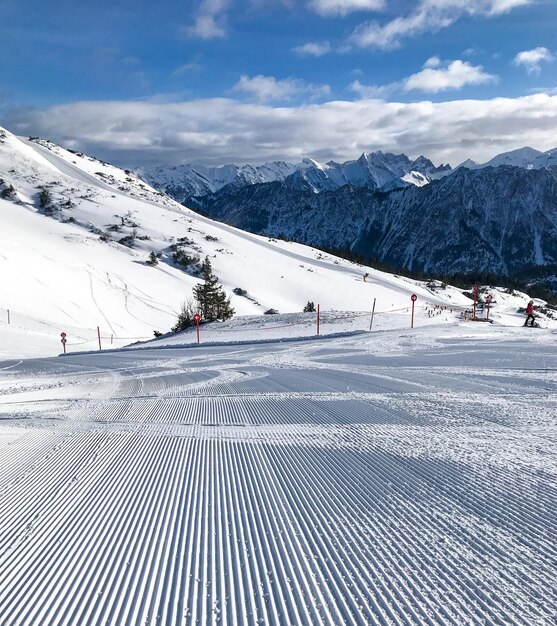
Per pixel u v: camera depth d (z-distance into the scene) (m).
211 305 51.56
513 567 3.42
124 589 3.37
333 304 94.81
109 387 12.62
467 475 5.17
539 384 10.02
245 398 9.92
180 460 6.07
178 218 127.62
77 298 61.78
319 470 5.48
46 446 6.96
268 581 3.37
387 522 4.16
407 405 8.55
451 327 22.92
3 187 123.00
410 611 2.98
